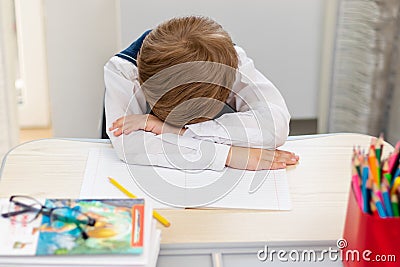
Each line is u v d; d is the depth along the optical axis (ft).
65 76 8.05
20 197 3.55
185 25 4.29
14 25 8.29
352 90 7.84
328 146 4.60
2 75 7.42
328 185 4.13
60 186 4.04
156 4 7.46
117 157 4.38
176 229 3.67
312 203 3.93
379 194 3.15
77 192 3.97
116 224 3.32
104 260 3.10
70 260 3.10
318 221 3.76
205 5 7.56
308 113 8.41
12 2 8.14
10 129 7.69
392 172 3.30
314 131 8.80
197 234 3.63
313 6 7.72
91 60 7.98
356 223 3.22
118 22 7.59
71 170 4.22
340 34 7.58
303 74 8.14
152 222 3.44
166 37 4.21
